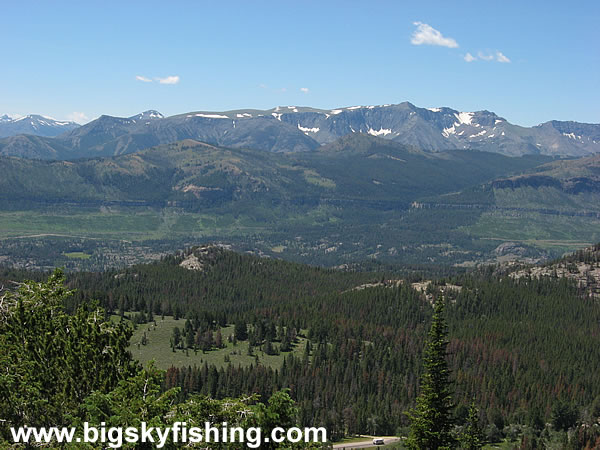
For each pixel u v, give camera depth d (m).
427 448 84.69
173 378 188.50
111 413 49.66
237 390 193.75
